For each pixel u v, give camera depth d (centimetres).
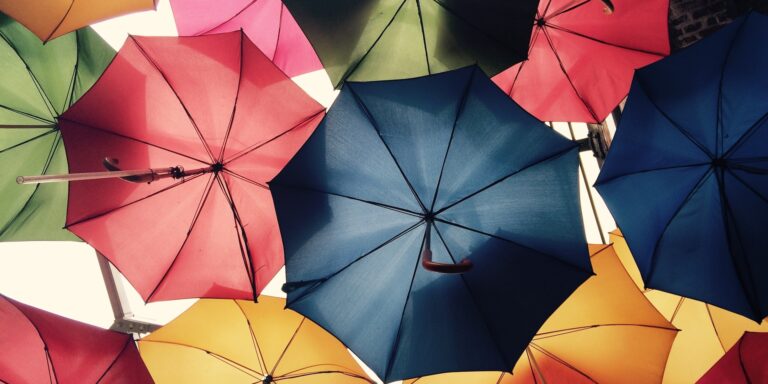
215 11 337
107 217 280
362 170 241
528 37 292
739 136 245
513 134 237
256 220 298
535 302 246
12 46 286
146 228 288
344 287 252
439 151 236
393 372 253
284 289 245
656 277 256
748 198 244
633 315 290
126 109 269
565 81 343
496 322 249
